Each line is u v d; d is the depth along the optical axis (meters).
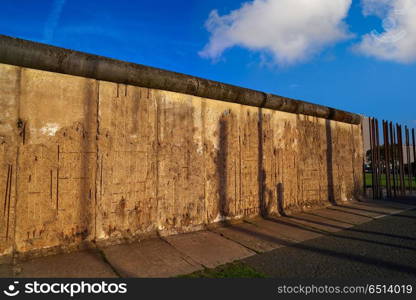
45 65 3.31
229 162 5.21
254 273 3.12
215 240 4.20
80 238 3.50
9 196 3.06
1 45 3.01
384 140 9.39
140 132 4.08
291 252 3.87
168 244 3.89
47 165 3.32
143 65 4.11
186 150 4.59
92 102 3.68
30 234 3.18
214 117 5.02
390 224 5.59
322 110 7.23
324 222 5.63
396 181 9.79
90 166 3.62
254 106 5.73
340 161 7.90
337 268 3.32
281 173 6.19
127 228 3.89
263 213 5.75
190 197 4.60
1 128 3.05
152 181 4.17
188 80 4.54
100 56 3.74
